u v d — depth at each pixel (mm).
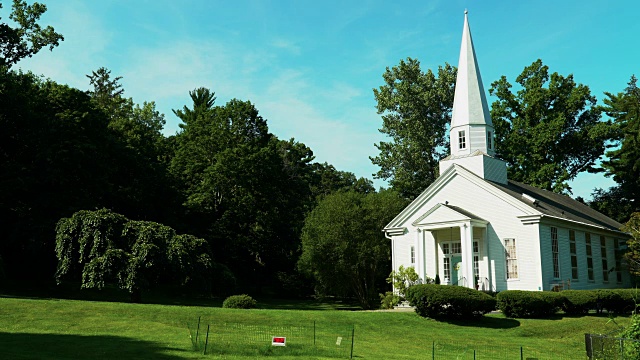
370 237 41031
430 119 52469
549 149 52625
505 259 30422
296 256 53656
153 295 39812
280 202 54062
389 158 52844
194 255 31375
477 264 31453
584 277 33656
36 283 37969
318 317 23156
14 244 36188
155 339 17656
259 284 53594
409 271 32000
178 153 50625
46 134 36219
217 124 51219
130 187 43625
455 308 24484
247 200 49094
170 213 48312
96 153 37688
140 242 29375
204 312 22359
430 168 52969
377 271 43312
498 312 27547
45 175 35125
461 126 35438
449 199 33219
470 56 36312
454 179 33156
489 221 31391
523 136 52531
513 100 54656
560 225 31891
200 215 49344
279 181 53250
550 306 25531
